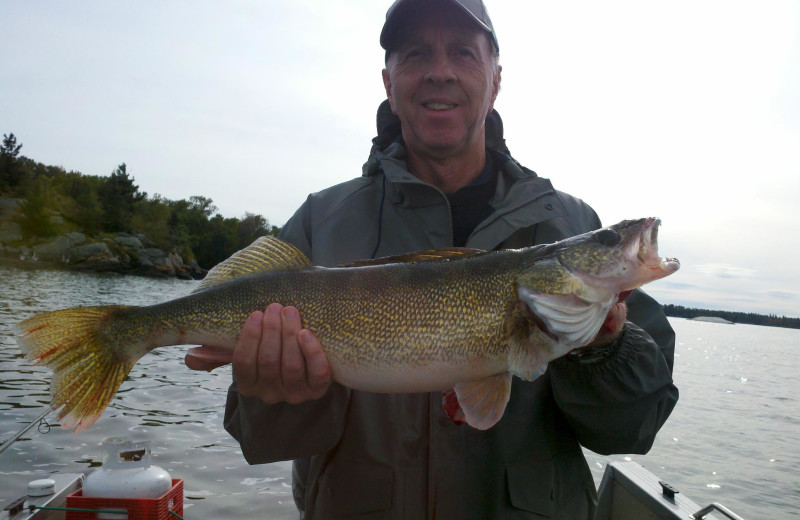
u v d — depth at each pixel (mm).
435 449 550
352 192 673
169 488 772
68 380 601
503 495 542
